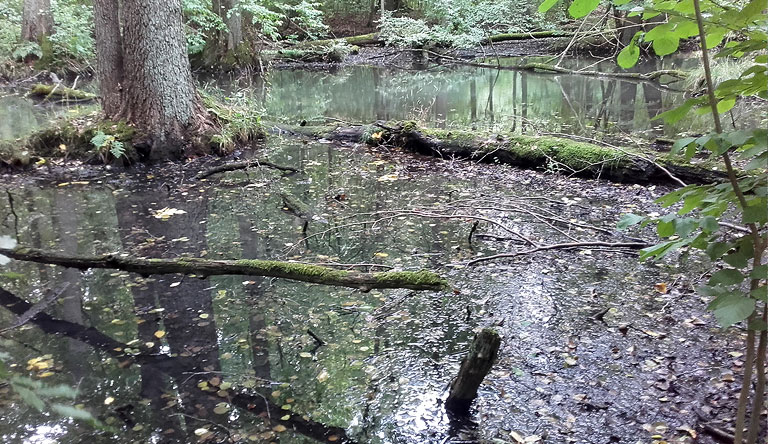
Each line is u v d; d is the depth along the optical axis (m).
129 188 6.20
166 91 7.27
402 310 3.50
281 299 3.66
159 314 3.47
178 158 7.42
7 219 5.16
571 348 3.03
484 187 6.09
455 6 20.00
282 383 2.80
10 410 2.59
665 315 3.32
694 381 2.71
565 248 4.32
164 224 5.05
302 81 16.03
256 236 4.74
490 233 4.71
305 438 2.43
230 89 14.05
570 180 6.27
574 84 13.84
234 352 3.07
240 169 6.96
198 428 2.49
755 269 1.22
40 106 10.76
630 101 11.12
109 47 7.30
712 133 1.22
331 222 5.07
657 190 5.80
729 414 2.46
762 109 7.59
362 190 6.05
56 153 7.08
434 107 11.26
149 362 2.98
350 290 3.79
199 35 15.70
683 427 2.40
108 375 2.87
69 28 14.72
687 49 15.88
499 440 2.38
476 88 13.77
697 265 3.96
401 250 4.40
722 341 3.03
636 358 2.91
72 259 3.68
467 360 2.52
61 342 3.16
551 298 3.58
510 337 3.15
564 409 2.55
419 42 19.59
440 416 2.54
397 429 2.47
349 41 21.25
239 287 3.83
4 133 8.12
